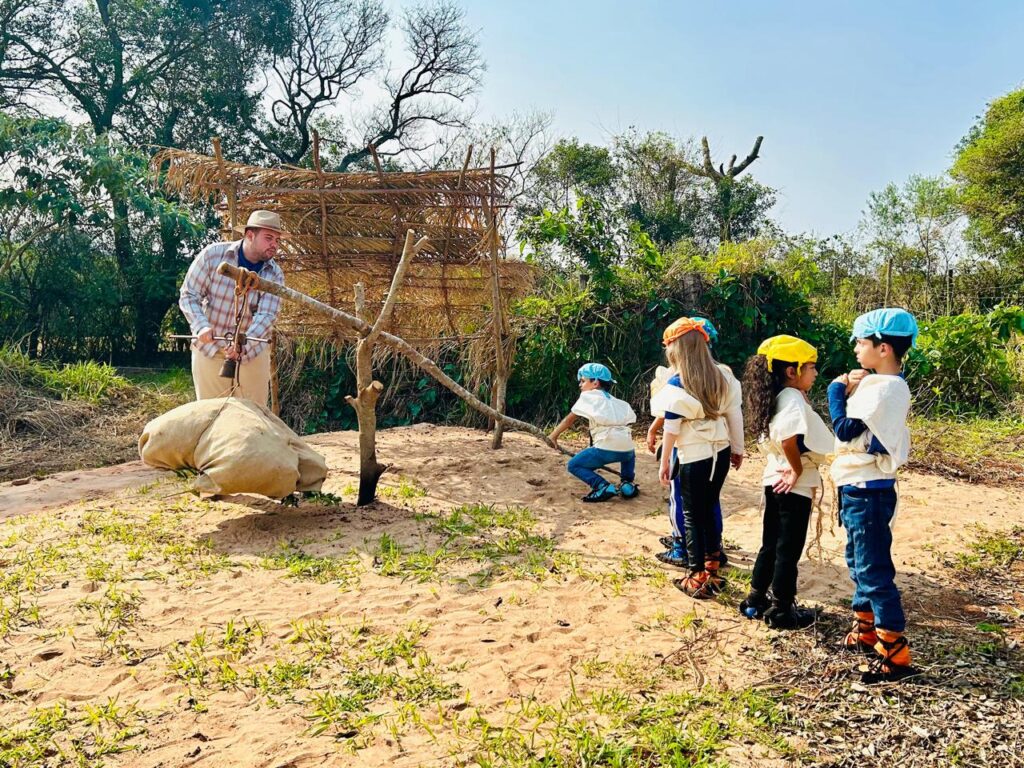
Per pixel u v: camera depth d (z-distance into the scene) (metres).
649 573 4.72
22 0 21.58
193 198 7.84
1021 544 5.37
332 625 4.00
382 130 28.50
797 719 3.13
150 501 6.23
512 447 8.30
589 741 2.89
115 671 3.56
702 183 27.22
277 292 5.58
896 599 3.43
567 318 10.20
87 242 19.00
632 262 10.63
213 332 6.37
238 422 5.36
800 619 3.99
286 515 5.80
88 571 4.63
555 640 3.85
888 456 3.45
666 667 3.56
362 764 2.86
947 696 3.29
